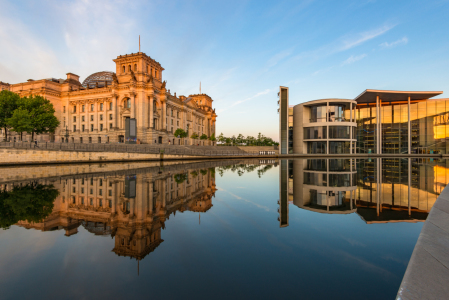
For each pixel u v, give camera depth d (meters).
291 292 4.61
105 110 81.94
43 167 34.19
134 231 8.70
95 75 96.25
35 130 65.88
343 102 70.69
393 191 16.12
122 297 4.62
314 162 47.56
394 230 8.23
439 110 72.19
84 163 41.62
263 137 147.50
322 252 6.51
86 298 4.64
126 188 17.19
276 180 21.47
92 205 12.56
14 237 8.27
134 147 53.94
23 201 13.40
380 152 72.56
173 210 11.42
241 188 17.27
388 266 5.62
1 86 89.94
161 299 4.52
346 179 22.23
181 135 90.00
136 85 75.31
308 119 76.56
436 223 6.12
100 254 6.88
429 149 73.06
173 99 92.75
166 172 27.81
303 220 9.52
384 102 77.81
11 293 4.87
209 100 140.25
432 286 3.28
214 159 60.62
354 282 4.93
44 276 5.63
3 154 34.88
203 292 4.76
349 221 9.38
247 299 4.37
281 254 6.43
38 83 85.12
